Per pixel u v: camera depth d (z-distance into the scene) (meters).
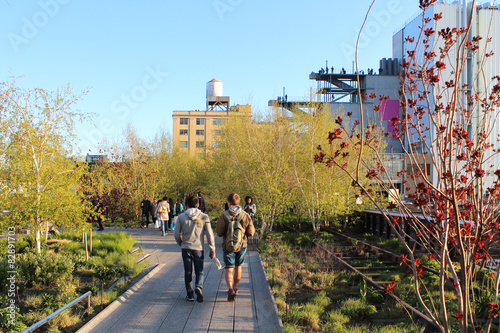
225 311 6.03
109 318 5.65
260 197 17.22
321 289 8.20
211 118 89.12
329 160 3.51
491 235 3.68
